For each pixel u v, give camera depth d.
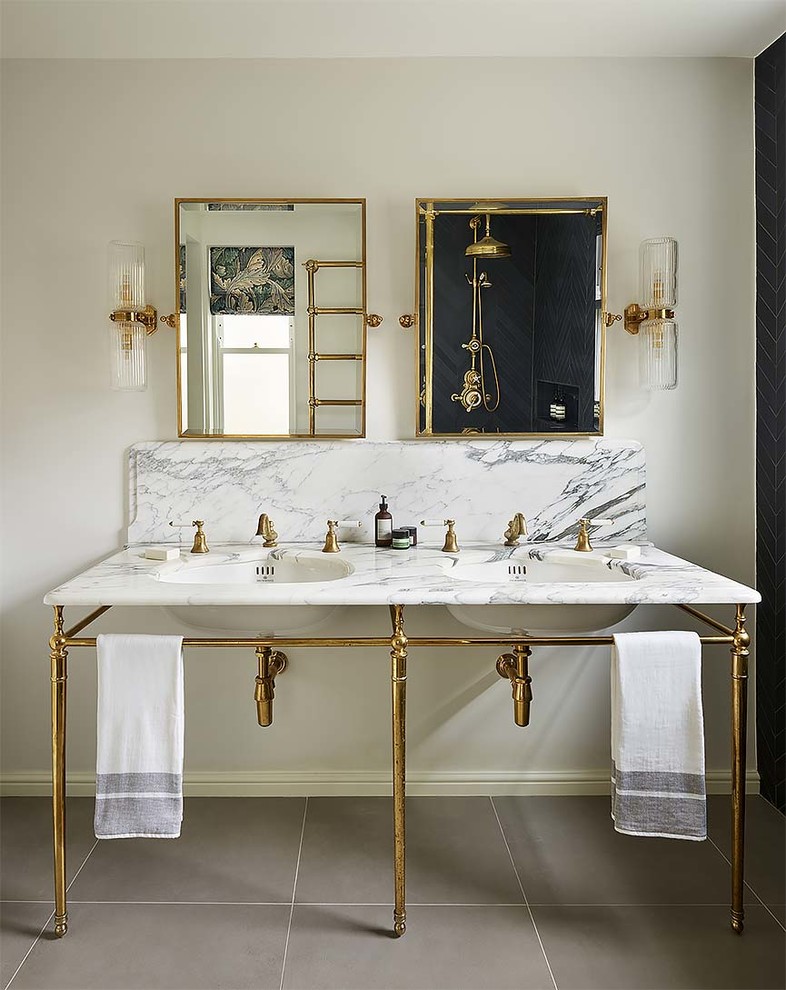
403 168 2.73
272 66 2.71
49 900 2.27
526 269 2.71
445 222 2.69
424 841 2.57
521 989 1.93
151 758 2.07
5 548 2.78
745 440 2.82
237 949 2.07
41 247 2.71
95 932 2.14
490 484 2.76
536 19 2.46
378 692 2.84
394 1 2.34
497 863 2.45
